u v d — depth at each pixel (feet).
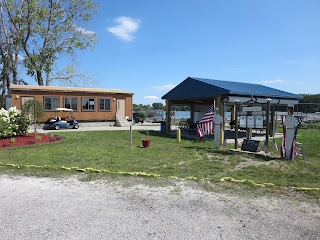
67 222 11.82
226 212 12.95
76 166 23.22
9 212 13.03
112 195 15.56
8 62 96.94
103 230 11.03
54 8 96.48
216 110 34.88
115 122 81.41
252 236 10.49
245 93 45.68
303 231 10.96
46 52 95.86
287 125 26.48
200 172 21.44
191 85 52.60
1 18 95.25
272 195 15.55
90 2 97.45
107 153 30.19
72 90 72.33
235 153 30.37
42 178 19.53
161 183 17.94
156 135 54.29
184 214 12.69
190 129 57.77
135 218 12.24
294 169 22.44
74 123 69.87
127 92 82.99
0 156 28.37
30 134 49.52
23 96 66.08
